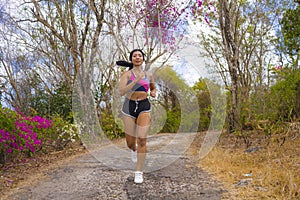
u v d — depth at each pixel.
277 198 2.74
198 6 6.88
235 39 7.34
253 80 7.14
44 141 5.35
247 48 7.87
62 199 2.98
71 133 5.87
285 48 7.85
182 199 2.90
